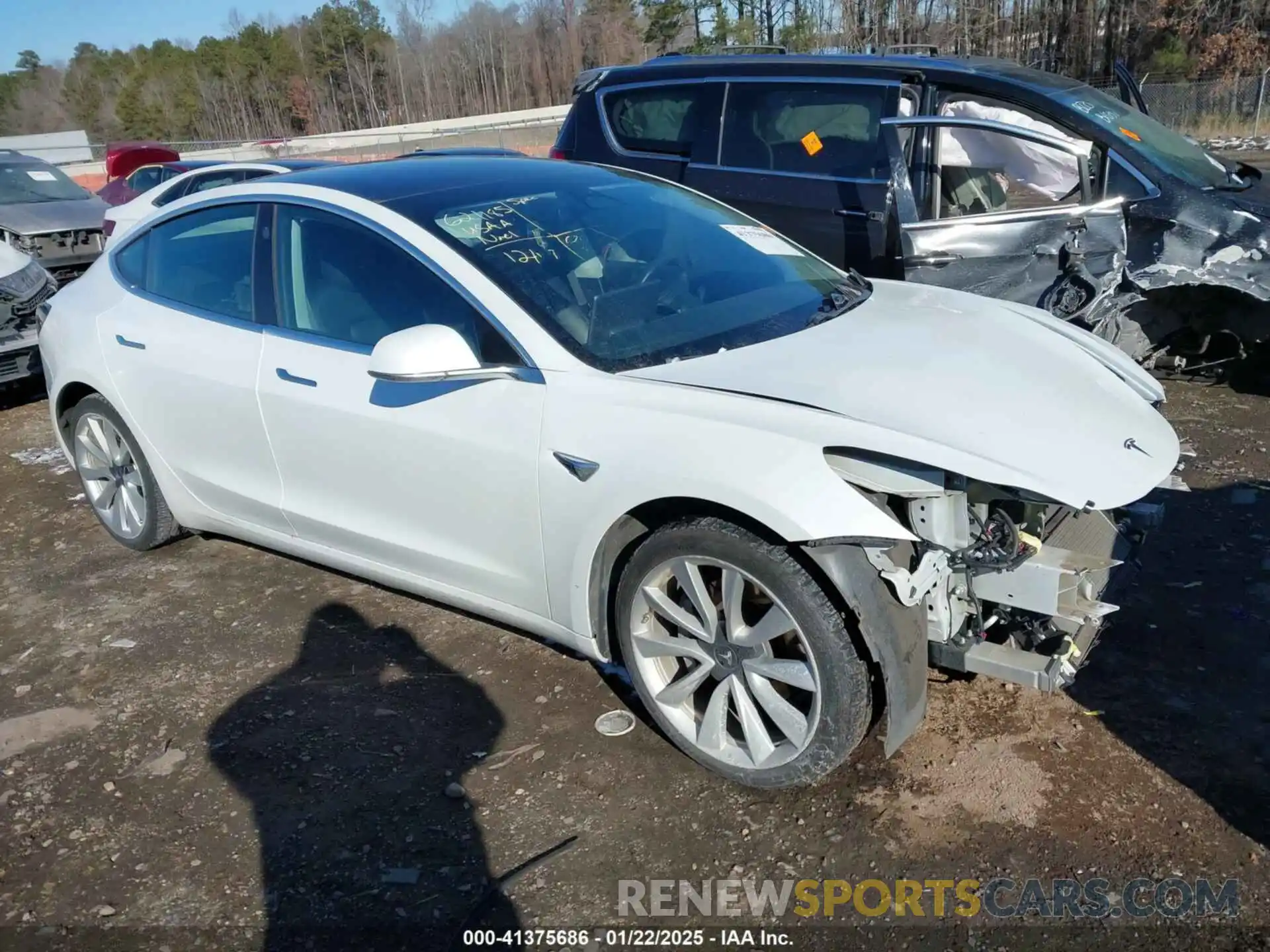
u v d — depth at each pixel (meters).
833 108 5.76
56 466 6.22
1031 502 2.56
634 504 2.81
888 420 2.65
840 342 3.15
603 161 6.70
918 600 2.60
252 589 4.38
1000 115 5.48
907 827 2.72
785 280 3.70
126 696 3.63
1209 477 4.80
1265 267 5.04
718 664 2.87
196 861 2.80
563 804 2.92
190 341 4.02
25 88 92.12
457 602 3.54
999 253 5.26
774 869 2.63
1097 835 2.64
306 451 3.65
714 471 2.65
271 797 3.03
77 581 4.58
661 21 44.06
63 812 3.04
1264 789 2.75
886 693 2.61
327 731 3.33
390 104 79.50
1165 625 3.56
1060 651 2.74
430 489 3.33
